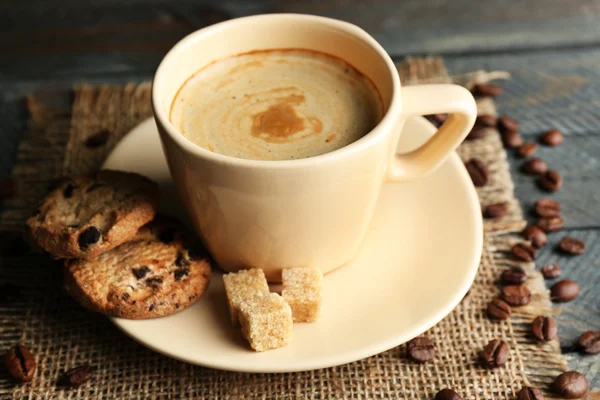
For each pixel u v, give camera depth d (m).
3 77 0.59
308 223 0.43
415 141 0.50
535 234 0.50
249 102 0.46
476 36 0.62
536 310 0.48
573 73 0.59
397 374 0.45
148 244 0.46
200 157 0.42
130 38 0.62
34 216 0.46
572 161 0.54
